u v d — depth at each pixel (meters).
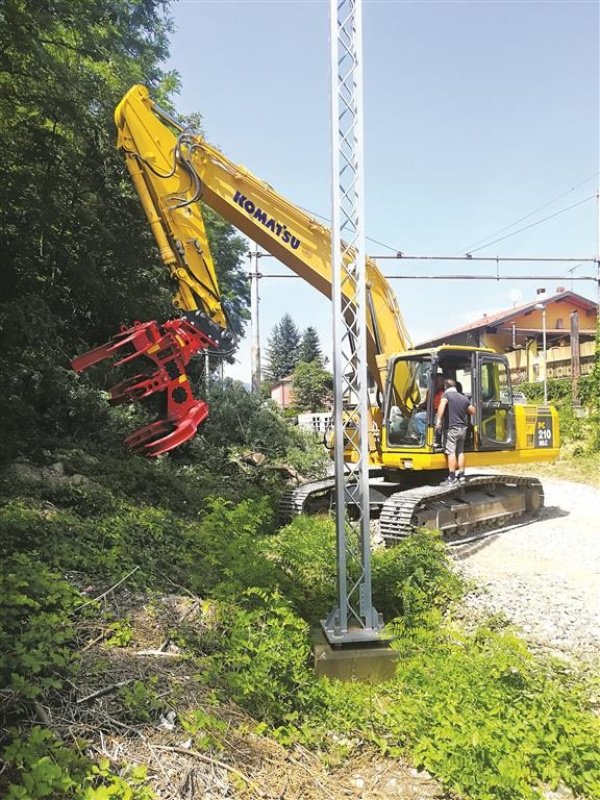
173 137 8.16
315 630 5.12
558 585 6.96
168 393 8.49
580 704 4.10
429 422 9.16
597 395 20.34
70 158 11.08
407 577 6.21
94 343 13.17
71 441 11.04
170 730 3.43
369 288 9.57
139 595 5.07
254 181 8.58
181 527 7.26
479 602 6.30
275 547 6.55
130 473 9.31
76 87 10.01
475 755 3.42
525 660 4.54
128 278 12.43
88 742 3.14
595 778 3.45
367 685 4.58
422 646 4.91
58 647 3.81
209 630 4.68
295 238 8.72
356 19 4.75
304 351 75.06
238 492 10.76
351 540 5.20
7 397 9.49
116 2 12.20
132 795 2.83
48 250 11.06
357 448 5.03
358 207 4.80
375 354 9.69
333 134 4.79
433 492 8.62
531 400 33.03
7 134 10.23
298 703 4.08
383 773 3.57
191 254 8.16
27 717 3.25
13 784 2.69
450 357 9.69
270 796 3.17
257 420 14.08
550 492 13.88
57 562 5.21
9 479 7.70
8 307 9.27
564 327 41.94
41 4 8.98
